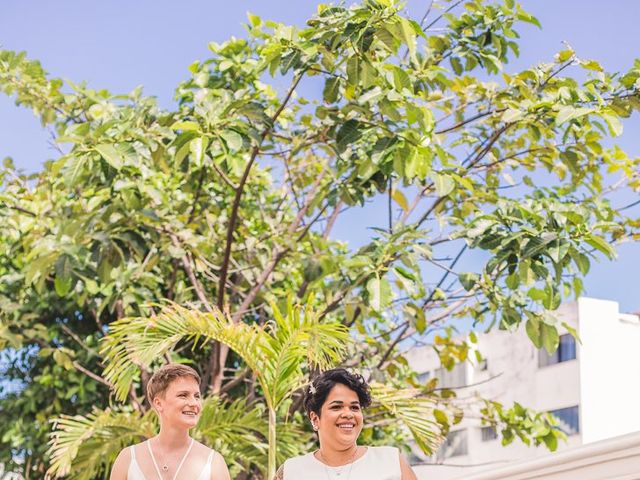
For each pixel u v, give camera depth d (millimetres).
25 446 10914
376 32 7117
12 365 11562
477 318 8734
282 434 8227
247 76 9633
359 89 8586
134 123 8492
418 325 9250
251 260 10312
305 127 9875
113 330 6949
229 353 11289
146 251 8656
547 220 7934
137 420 7957
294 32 7633
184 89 9609
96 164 8180
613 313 21156
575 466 4840
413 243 8102
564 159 9039
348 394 3816
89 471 8008
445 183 7711
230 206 10828
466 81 9555
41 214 9906
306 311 6648
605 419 20688
